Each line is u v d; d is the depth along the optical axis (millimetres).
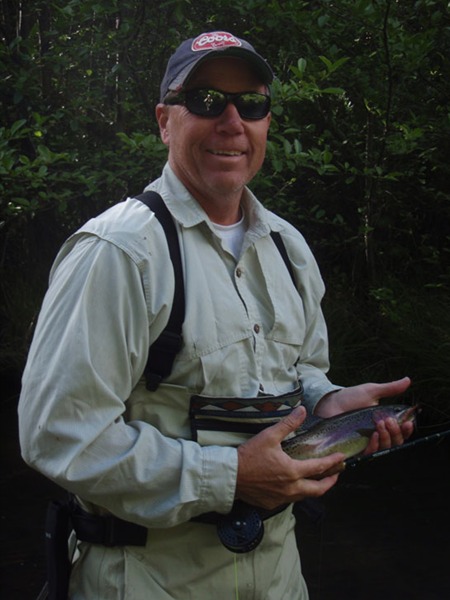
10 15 6184
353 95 5613
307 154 4676
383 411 1874
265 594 1761
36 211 5863
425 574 3256
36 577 3266
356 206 6344
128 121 6008
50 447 1559
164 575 1679
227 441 1682
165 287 1630
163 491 1591
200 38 1783
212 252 1725
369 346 5484
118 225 1637
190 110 1743
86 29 5758
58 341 1574
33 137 5762
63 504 1764
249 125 1769
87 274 1586
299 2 4965
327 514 3814
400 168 5941
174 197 1721
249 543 1661
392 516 3779
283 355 1809
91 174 5215
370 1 4816
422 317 5508
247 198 1845
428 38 5250
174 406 1674
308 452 1804
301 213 6234
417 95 5801
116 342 1585
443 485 4086
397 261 6457
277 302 1794
